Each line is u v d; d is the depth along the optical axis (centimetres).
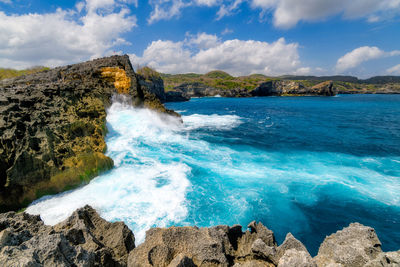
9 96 1650
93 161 1480
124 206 1138
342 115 5378
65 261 439
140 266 523
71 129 1609
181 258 520
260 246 645
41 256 409
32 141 1288
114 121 2745
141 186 1353
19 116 1391
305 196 1306
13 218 618
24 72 10419
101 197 1227
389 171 1669
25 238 490
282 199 1271
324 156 2042
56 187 1287
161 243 586
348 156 2045
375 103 9475
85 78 3856
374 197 1298
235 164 1792
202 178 1502
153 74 12075
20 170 1186
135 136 2512
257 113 5906
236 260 660
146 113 3406
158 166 1684
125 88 3916
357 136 2938
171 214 1084
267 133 3105
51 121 1576
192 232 638
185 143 2416
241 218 1089
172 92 13688
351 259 562
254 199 1257
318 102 10588
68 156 1409
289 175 1581
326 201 1261
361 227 679
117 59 4131
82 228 630
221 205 1181
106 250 621
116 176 1491
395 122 4162
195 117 4781
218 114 5612
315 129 3459
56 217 1061
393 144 2478
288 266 483
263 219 1104
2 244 422
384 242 977
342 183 1461
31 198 1208
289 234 651
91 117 2145
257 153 2119
